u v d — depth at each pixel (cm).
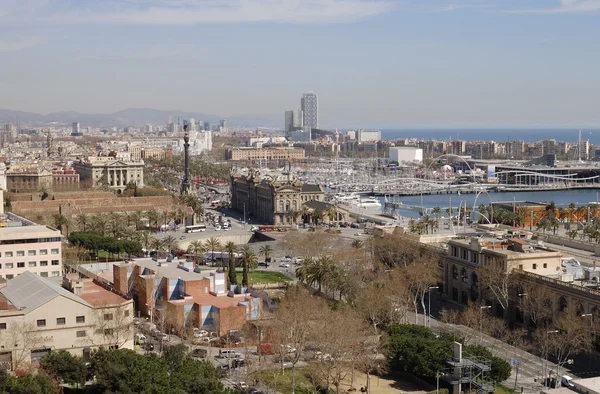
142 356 18112
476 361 19575
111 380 16975
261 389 19350
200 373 17438
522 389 19875
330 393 19662
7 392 16062
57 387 17438
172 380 16662
